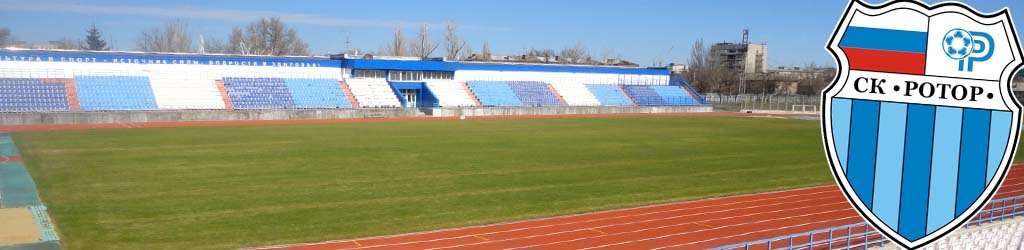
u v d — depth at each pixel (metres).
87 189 25.62
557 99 84.88
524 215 23.03
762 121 73.25
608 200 26.00
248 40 139.88
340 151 38.56
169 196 24.80
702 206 25.11
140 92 61.12
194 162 33.06
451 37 120.38
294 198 25.05
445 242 19.25
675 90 97.12
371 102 71.38
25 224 20.17
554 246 18.98
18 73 58.16
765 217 23.34
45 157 33.41
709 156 40.34
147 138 42.91
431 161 35.47
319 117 64.12
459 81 81.25
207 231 19.97
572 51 160.50
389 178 29.92
